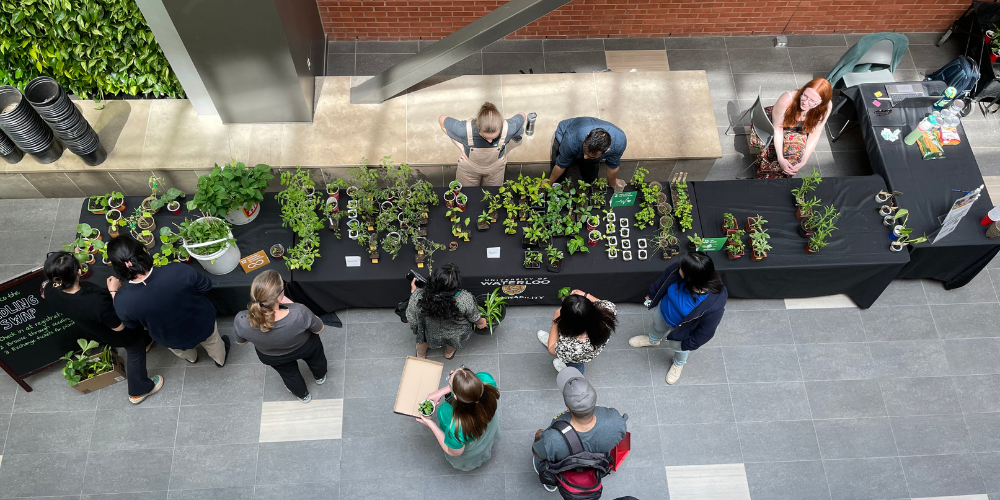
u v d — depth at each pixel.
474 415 3.52
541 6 4.72
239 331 3.86
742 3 6.80
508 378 5.06
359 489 4.60
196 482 4.60
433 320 4.36
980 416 5.00
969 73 6.19
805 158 5.57
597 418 3.61
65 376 4.70
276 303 3.72
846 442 4.87
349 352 5.16
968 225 5.12
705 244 4.85
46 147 5.37
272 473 4.65
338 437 4.79
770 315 5.43
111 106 5.80
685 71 6.37
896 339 5.34
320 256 4.83
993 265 5.77
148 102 5.83
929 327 5.41
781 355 5.24
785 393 5.07
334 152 5.65
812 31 7.27
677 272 4.15
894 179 5.38
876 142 5.60
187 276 4.12
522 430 4.83
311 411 4.89
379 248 4.90
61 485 4.55
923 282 5.64
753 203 5.20
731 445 4.84
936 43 7.26
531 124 5.72
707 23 7.09
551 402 4.96
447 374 5.09
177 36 4.99
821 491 4.68
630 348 5.22
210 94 5.36
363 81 5.96
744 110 6.79
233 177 4.58
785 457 4.80
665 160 5.81
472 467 4.48
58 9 5.27
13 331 4.45
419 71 5.44
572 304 3.81
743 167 6.38
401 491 4.59
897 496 4.67
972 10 6.88
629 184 5.24
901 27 7.23
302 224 4.72
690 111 6.01
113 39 5.53
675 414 4.95
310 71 5.78
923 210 5.22
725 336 5.31
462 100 5.96
